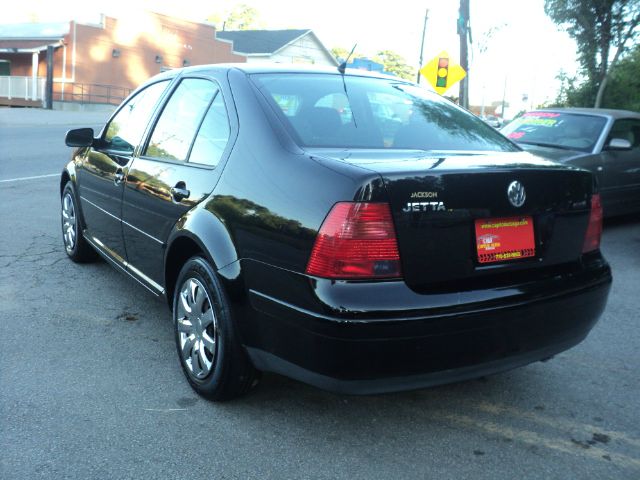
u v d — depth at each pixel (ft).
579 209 11.02
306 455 9.99
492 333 9.55
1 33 123.75
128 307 16.06
